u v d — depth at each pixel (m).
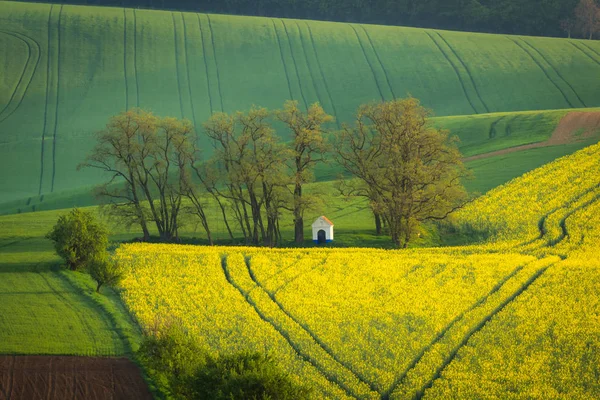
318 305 169.88
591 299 165.38
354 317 161.50
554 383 127.12
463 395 124.25
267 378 109.62
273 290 182.00
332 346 145.25
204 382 113.25
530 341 143.50
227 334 152.12
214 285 185.38
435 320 158.75
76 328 150.88
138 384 128.12
